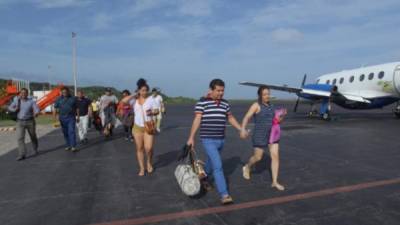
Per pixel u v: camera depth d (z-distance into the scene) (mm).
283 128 15500
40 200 5504
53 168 7891
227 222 4430
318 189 5793
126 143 11703
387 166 7453
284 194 5543
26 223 4539
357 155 8773
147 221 4531
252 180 6430
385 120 18859
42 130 16781
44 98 26578
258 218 4539
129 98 6898
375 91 18578
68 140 10352
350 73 20281
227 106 5258
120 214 4809
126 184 6367
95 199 5504
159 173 7156
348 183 6137
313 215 4613
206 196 5512
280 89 20250
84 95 11914
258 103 5805
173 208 5000
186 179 5281
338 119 20016
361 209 4812
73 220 4617
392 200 5176
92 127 17391
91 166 8047
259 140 5957
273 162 5922
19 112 8938
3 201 5492
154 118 6926
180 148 10516
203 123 5176
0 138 13477
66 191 5984
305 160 8227
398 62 17344
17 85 26875
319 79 23594
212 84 5113
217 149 5203
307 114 25562
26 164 8398
